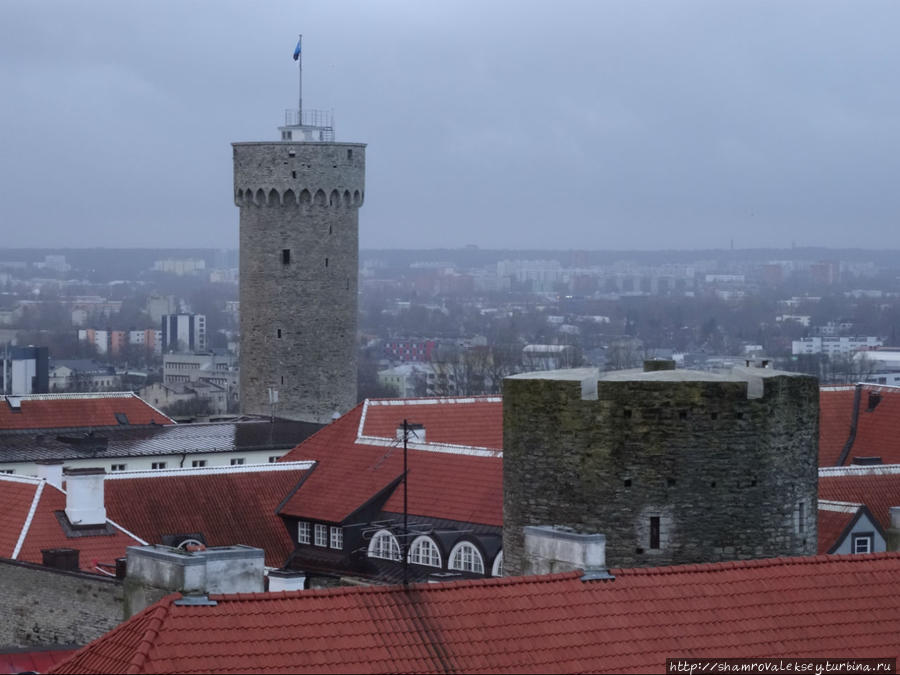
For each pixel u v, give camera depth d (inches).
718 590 3649.1
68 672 3248.0
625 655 3454.7
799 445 5044.3
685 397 4891.7
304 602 3351.4
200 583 3727.9
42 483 6943.9
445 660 3344.0
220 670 3191.4
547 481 5029.5
